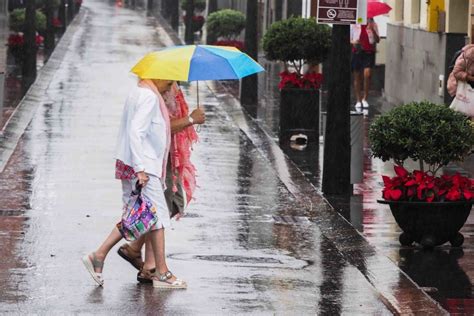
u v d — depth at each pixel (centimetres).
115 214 2930
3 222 2798
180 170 2266
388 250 2553
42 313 2003
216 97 6125
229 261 2447
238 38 9612
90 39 10112
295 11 7844
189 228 2788
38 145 4162
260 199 3222
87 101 5666
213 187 3388
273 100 5931
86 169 3647
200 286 2219
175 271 2341
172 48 2233
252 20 5553
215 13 8519
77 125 4753
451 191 2516
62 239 2622
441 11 4691
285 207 3116
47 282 2225
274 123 5012
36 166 3688
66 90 6162
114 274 2303
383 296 2170
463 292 2202
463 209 2544
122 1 17600
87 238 2639
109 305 2066
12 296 2114
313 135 4403
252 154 4094
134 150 2128
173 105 2239
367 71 5391
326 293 2189
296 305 2094
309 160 3978
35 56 6769
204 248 2573
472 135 2612
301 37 4406
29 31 6731
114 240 2202
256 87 5588
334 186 3288
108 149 4094
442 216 2527
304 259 2491
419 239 2572
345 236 2719
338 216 2969
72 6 12550
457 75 3506
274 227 2841
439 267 2397
